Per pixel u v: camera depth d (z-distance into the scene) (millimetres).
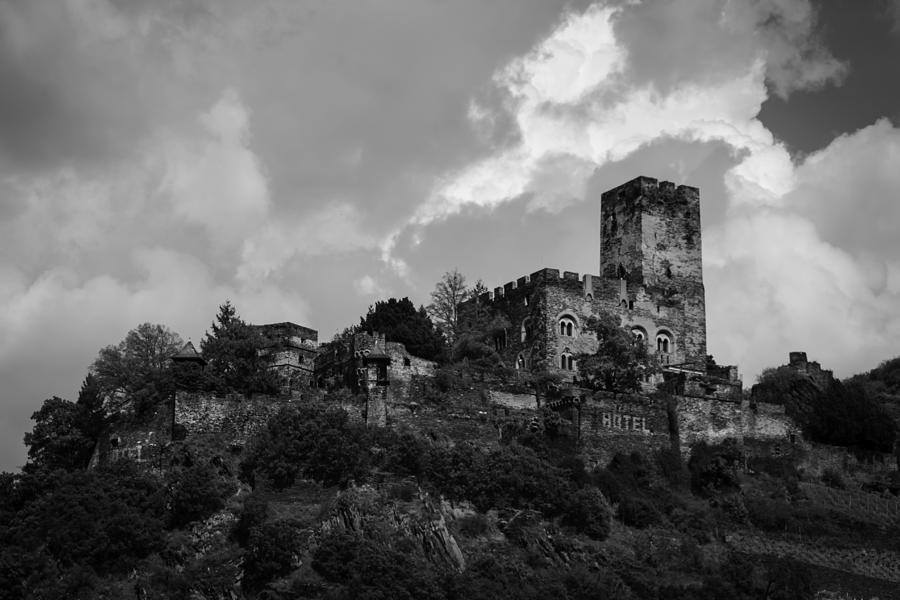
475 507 160375
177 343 188000
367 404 170875
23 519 152750
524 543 156750
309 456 158750
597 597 150750
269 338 191875
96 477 158625
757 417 189125
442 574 147750
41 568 146625
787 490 180250
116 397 180750
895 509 181375
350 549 147875
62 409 171250
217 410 166375
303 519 152750
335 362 184500
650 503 169000
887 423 196000
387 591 143125
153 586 146375
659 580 157375
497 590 147750
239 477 159500
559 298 194000
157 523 152125
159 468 161750
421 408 173375
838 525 174500
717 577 159125
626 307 199750
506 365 191750
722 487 177875
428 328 188000
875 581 166375
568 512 162125
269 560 147250
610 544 161125
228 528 152625
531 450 170125
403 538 152375
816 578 164750
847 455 191625
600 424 178000
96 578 147000
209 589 145875
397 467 161000
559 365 191750
